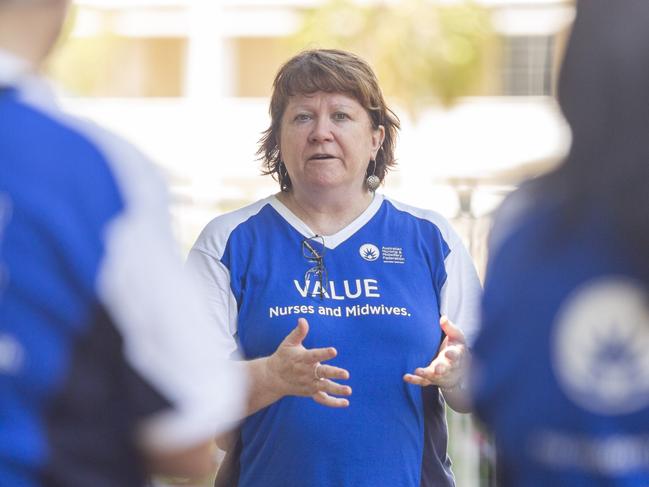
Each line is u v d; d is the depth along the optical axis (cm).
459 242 892
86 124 454
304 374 774
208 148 5119
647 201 471
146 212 441
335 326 839
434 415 862
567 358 477
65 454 427
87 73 5169
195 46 5241
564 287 481
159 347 438
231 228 878
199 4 5212
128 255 432
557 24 541
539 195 499
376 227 880
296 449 823
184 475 467
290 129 873
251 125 5194
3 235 424
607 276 477
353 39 4628
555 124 530
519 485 491
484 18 4688
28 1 449
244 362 794
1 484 417
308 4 5097
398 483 830
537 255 490
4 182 427
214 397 447
